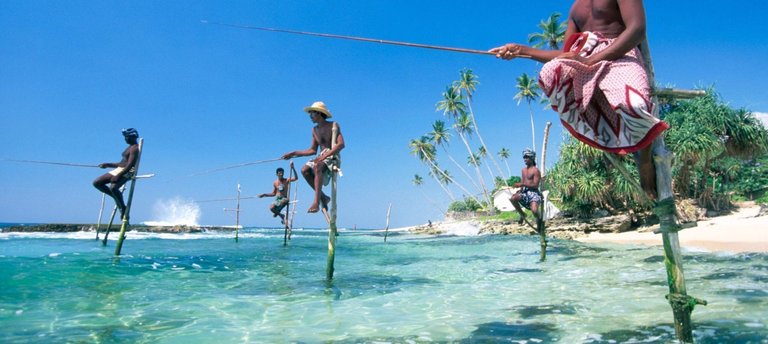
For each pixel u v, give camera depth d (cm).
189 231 3353
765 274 697
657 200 302
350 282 739
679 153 2614
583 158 2869
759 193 3688
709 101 2820
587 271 833
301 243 2172
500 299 569
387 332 412
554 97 276
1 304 513
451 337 392
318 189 754
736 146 2783
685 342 305
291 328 429
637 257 1070
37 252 1168
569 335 387
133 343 375
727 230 1747
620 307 497
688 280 649
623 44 259
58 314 475
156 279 745
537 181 1176
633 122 254
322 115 780
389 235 3950
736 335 360
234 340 387
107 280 711
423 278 792
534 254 1304
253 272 880
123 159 1165
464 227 3834
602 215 2839
